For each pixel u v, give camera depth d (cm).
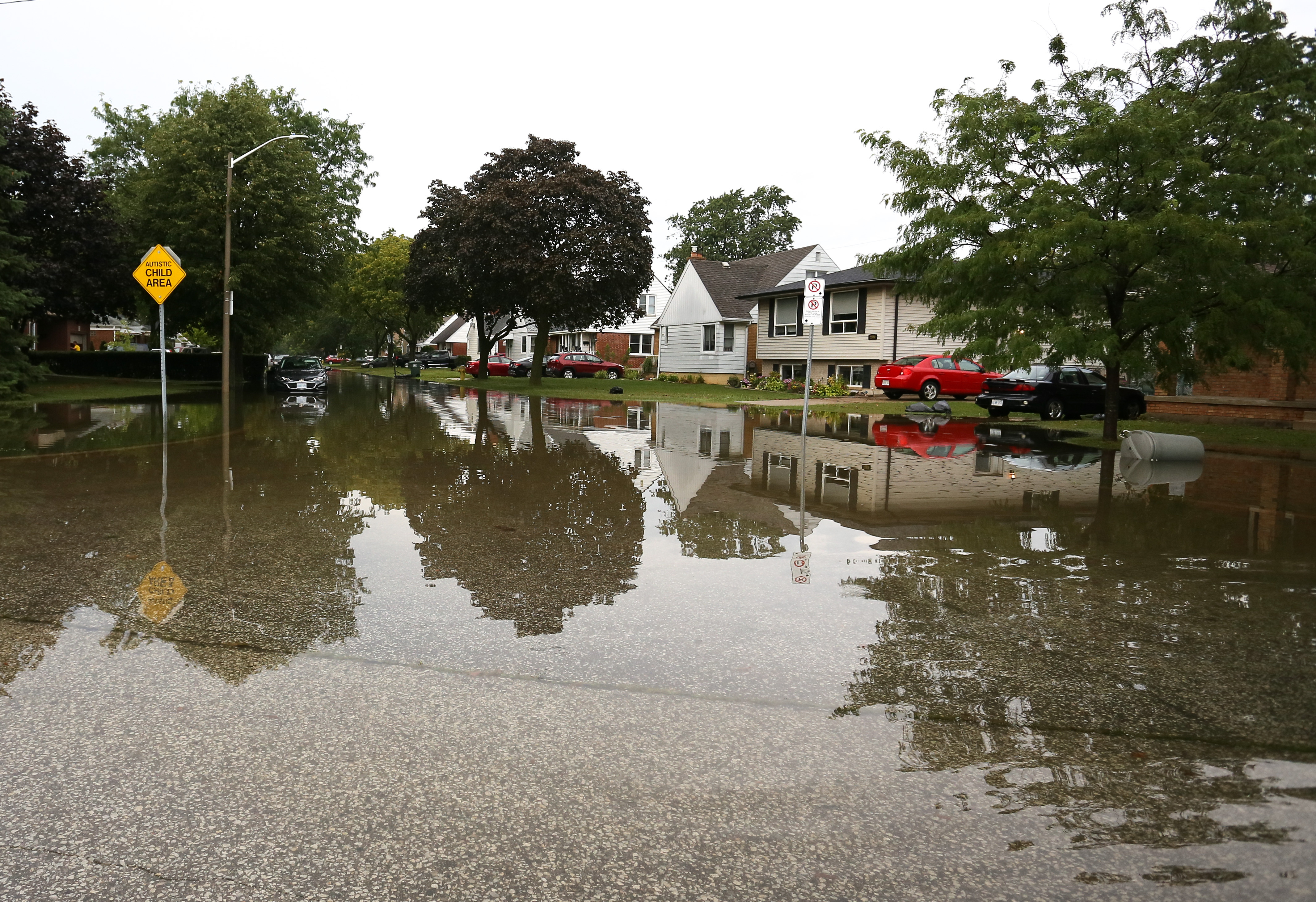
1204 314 1515
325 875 270
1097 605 556
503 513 886
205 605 536
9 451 1335
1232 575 638
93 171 4531
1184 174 1455
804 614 534
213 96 3334
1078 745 358
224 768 333
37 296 2477
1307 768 338
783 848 285
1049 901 258
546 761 341
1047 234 1438
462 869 273
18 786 318
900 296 1850
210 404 2561
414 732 364
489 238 3628
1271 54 1595
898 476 1181
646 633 494
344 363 12838
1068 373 2295
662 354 5375
